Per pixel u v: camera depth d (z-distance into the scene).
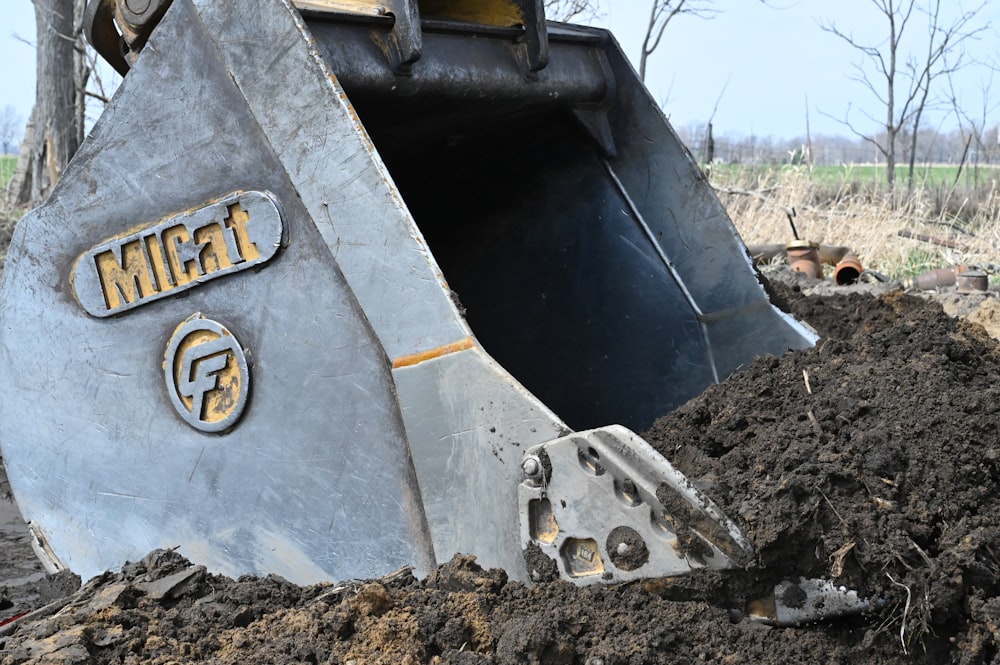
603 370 3.45
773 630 2.12
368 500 2.48
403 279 2.39
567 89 3.31
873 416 2.42
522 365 3.51
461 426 2.34
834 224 8.61
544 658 2.06
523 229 3.61
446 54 2.92
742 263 3.31
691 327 3.40
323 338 2.50
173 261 2.66
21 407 2.92
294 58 2.47
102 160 2.73
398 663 2.06
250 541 2.64
